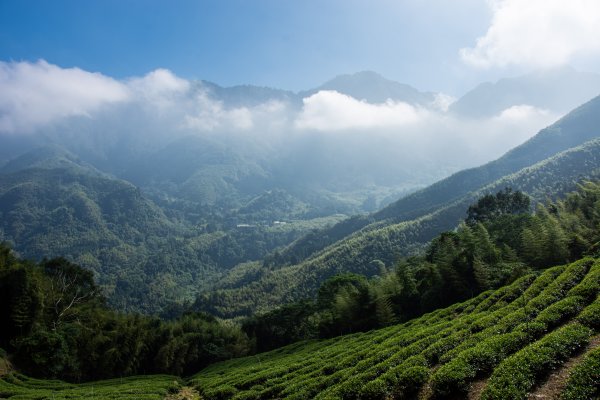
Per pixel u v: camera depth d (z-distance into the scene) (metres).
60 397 41.28
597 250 48.53
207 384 50.41
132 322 77.81
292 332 91.19
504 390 19.36
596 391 17.61
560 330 23.89
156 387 50.00
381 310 64.94
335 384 31.81
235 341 91.88
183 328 91.38
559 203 82.00
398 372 26.67
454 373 22.61
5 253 69.50
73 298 79.38
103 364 66.88
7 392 42.66
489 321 31.34
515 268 54.47
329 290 91.38
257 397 36.00
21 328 59.78
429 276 66.62
